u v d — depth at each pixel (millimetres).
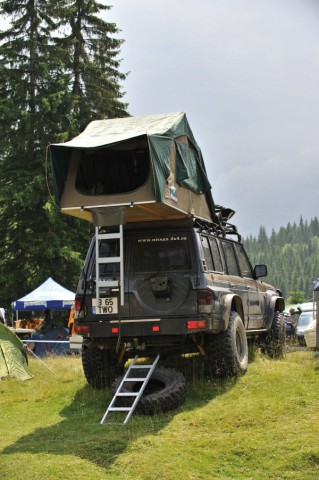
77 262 26156
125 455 6277
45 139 27266
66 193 8336
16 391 9906
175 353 9016
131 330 8227
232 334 8828
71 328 18031
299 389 8031
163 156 8070
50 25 28984
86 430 7219
